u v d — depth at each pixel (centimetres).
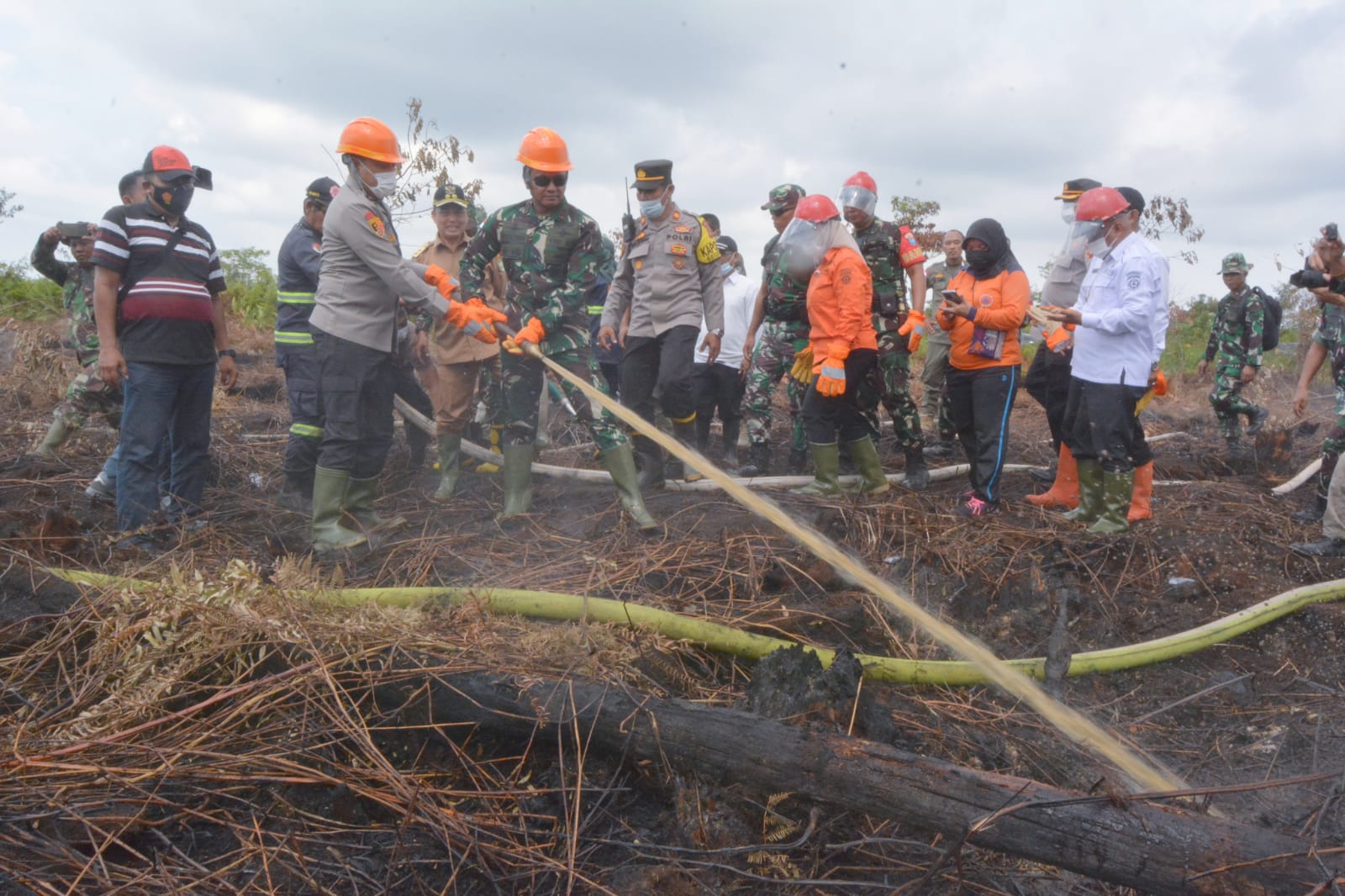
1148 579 472
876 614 409
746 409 682
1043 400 619
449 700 296
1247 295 795
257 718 293
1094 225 514
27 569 363
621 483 512
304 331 550
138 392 470
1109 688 385
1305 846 217
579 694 291
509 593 373
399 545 477
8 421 757
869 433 626
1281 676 396
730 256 720
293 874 246
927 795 244
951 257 887
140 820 255
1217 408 813
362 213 448
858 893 248
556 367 454
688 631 360
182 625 317
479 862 249
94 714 277
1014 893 252
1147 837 223
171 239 474
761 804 265
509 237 503
